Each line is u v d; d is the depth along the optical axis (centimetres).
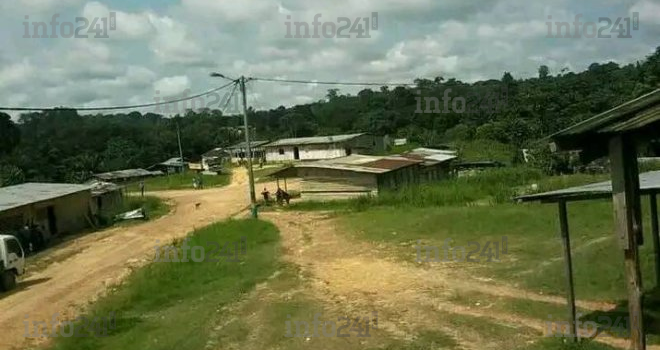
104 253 2636
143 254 2498
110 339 1264
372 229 2431
